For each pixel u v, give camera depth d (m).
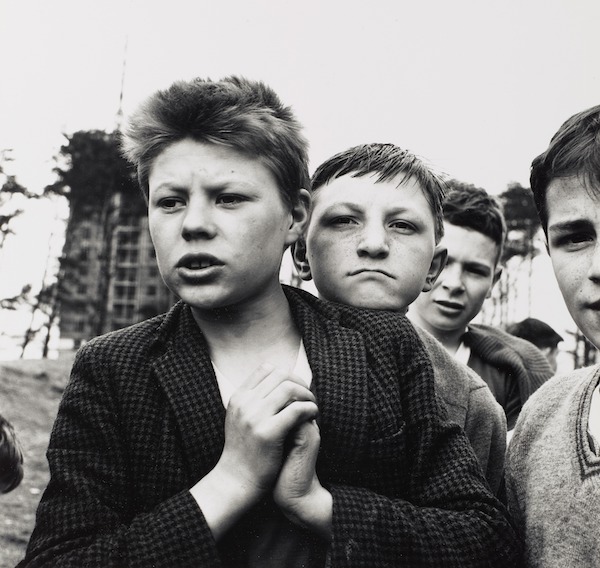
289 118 1.08
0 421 2.49
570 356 5.34
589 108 1.03
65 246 8.61
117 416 0.97
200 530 0.86
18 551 4.93
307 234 1.31
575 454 1.01
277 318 1.06
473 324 2.50
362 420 0.98
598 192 0.97
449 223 2.22
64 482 0.93
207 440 0.94
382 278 1.21
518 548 0.97
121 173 7.17
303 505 0.90
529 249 6.55
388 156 1.29
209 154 0.95
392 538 0.89
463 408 1.36
